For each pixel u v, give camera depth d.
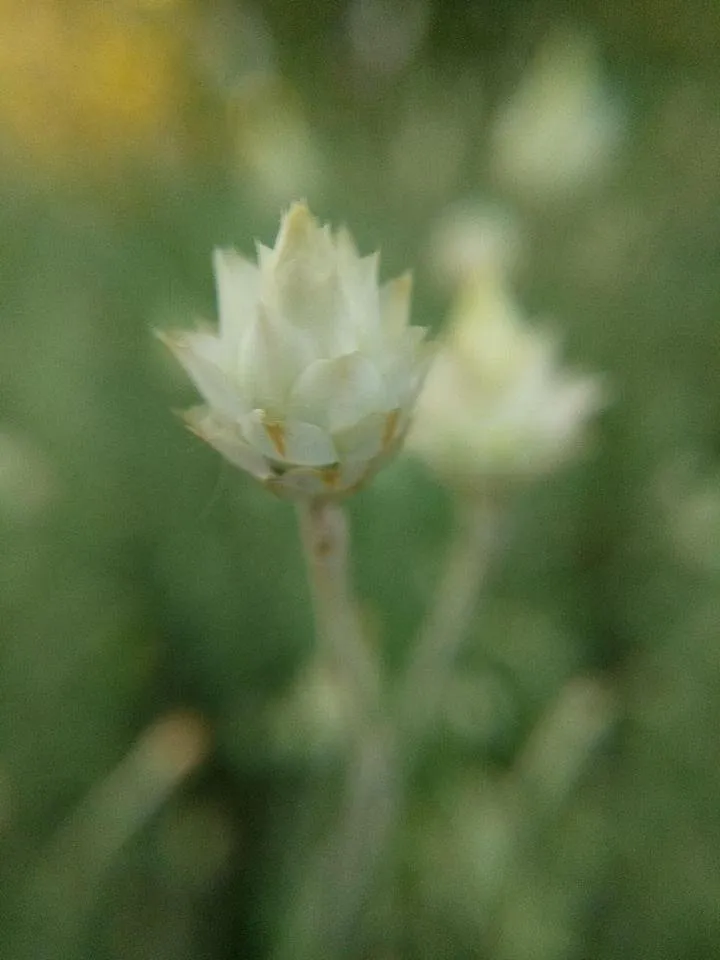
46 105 0.13
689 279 0.11
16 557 0.08
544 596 0.08
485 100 0.13
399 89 0.13
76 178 0.12
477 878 0.07
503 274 0.10
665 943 0.07
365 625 0.07
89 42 0.13
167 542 0.08
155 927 0.07
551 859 0.07
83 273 0.10
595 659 0.08
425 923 0.06
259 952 0.07
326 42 0.14
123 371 0.09
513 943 0.06
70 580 0.08
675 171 0.12
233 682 0.08
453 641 0.06
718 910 0.07
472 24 0.14
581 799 0.07
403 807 0.07
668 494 0.08
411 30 0.14
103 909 0.07
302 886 0.06
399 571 0.08
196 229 0.11
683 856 0.07
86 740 0.08
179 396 0.09
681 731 0.07
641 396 0.09
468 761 0.07
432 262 0.10
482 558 0.06
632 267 0.11
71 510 0.09
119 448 0.09
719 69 0.14
